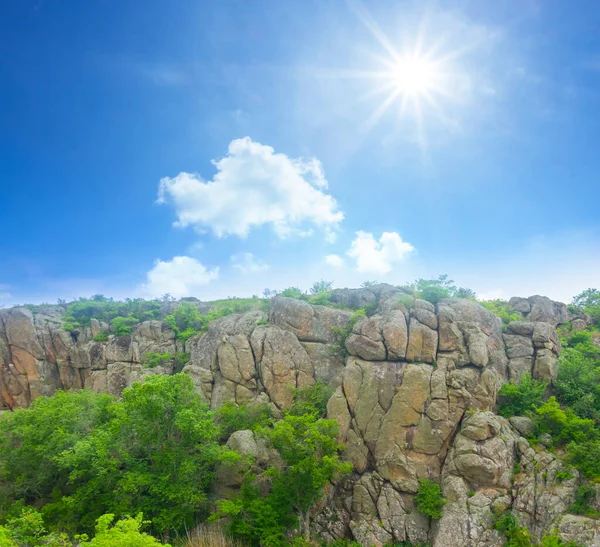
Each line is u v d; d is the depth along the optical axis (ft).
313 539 112.37
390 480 120.88
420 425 124.98
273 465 122.62
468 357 137.28
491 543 101.14
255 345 163.94
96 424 129.70
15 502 116.06
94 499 114.01
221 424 139.85
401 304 153.69
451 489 112.06
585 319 193.57
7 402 196.54
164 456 109.09
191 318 209.36
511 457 114.11
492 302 195.93
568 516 97.30
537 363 143.02
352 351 146.41
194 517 111.96
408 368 134.10
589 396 126.41
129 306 238.07
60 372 203.72
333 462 106.32
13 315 206.18
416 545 109.50
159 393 110.01
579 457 108.68
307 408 141.79
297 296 205.98
